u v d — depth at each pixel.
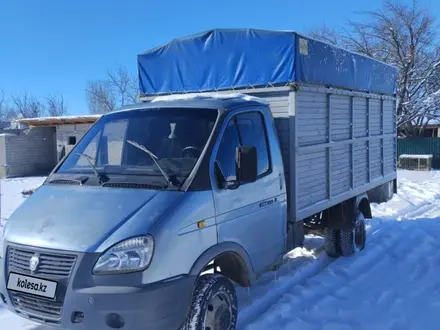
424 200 13.55
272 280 6.28
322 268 6.98
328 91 6.26
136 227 3.50
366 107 7.86
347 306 5.36
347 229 7.05
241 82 5.79
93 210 3.74
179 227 3.65
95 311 3.33
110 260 3.37
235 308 4.26
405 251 7.71
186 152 4.32
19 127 28.78
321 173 6.20
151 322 3.40
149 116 4.80
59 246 3.48
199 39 6.08
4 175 25.59
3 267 3.76
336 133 6.68
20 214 4.01
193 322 3.75
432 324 4.84
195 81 6.18
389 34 27.97
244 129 4.75
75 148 4.94
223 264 4.55
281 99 5.50
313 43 5.83
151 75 6.59
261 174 4.85
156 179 4.03
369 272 6.61
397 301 5.43
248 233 4.56
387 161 9.08
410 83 27.88
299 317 5.04
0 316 5.01
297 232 5.72
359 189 7.46
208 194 4.01
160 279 3.47
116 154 4.69
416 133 29.03
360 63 7.52
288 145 5.45
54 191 4.22
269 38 5.51
